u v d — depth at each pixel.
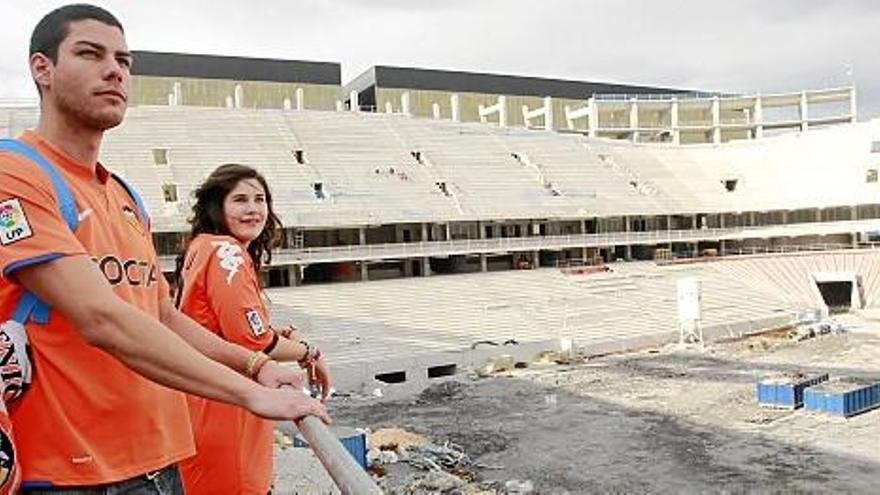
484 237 71.25
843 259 73.75
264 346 5.11
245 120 70.62
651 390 42.16
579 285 67.25
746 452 30.30
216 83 86.38
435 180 70.94
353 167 69.06
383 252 62.25
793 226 81.31
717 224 84.81
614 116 103.00
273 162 66.25
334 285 60.25
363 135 74.31
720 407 37.66
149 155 62.38
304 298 56.91
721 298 68.38
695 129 99.62
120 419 3.04
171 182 59.94
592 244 73.31
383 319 55.66
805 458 29.25
